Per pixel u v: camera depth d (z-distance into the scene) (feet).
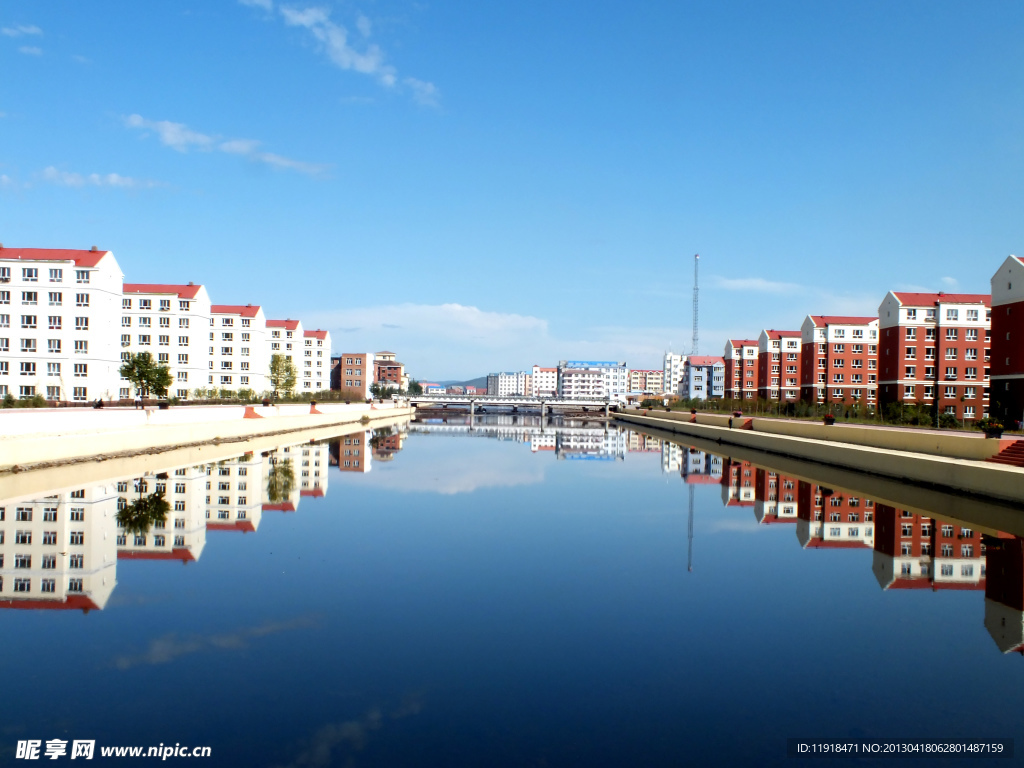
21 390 221.66
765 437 212.02
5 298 221.66
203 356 308.40
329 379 473.67
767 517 98.07
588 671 42.68
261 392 374.22
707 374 603.26
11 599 55.52
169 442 174.60
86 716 35.96
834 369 327.47
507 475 151.53
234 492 113.60
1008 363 194.08
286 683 40.42
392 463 170.60
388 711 36.91
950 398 257.96
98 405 190.49
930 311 261.85
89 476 125.80
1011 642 48.16
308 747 32.86
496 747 33.09
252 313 369.30
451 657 44.73
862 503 110.01
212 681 40.47
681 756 32.24
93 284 223.92
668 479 147.23
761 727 35.45
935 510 102.94
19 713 36.37
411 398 602.44
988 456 114.01
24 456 121.19
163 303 295.69
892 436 146.72
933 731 35.14
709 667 43.52
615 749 32.99
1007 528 89.25
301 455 180.45
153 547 74.13
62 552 71.20
